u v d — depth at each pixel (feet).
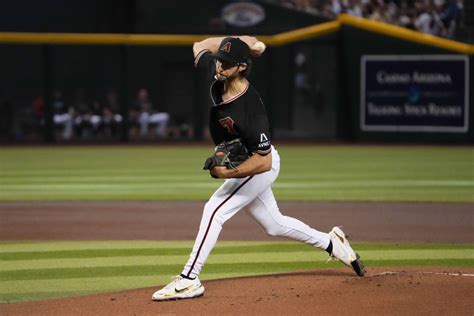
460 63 262.06
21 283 87.56
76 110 294.66
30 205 146.51
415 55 268.82
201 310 69.92
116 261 99.04
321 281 78.74
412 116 271.49
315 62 288.71
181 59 291.38
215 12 288.30
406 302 68.80
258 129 71.00
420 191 162.61
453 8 282.77
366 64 277.44
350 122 283.38
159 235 116.47
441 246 107.24
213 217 73.67
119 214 135.74
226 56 69.87
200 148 263.70
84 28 274.77
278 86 288.92
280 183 175.83
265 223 76.69
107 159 230.07
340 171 197.98
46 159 230.48
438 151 246.06
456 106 263.90
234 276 89.76
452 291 71.56
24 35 272.51
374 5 297.94
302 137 291.79
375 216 132.46
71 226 124.16
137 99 293.84
